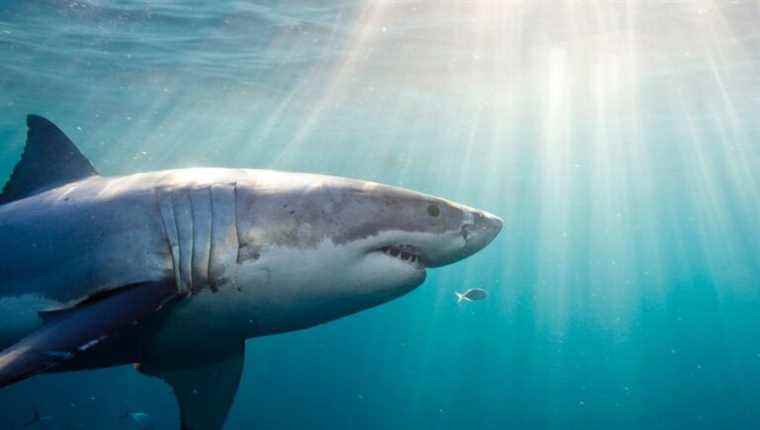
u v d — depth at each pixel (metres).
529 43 17.31
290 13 14.80
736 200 65.62
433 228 3.89
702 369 58.50
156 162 44.25
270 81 21.62
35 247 3.79
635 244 131.50
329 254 3.65
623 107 25.97
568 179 54.12
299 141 35.06
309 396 34.47
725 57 18.52
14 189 4.57
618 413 38.50
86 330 2.96
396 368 49.53
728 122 28.58
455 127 30.80
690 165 43.53
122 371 26.56
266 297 3.59
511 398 41.28
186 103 24.78
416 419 35.12
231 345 4.19
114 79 21.00
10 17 14.87
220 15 14.94
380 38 16.83
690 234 106.50
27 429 20.45
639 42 17.19
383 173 52.25
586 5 14.22
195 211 3.57
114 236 3.59
